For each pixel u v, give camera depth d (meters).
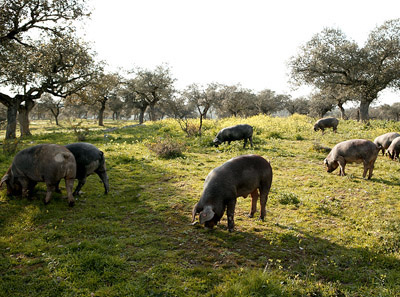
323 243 5.55
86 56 25.70
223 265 4.72
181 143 14.97
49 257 4.65
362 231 6.07
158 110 78.31
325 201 7.78
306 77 30.70
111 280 4.22
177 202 7.51
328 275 4.54
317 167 11.56
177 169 11.05
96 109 76.31
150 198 7.88
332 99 48.81
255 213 6.96
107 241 5.35
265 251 5.22
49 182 6.79
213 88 51.84
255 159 6.13
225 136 15.70
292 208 7.36
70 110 88.69
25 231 5.74
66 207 7.00
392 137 13.00
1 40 18.50
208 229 5.98
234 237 5.64
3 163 11.02
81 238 5.52
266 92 76.19
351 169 11.34
